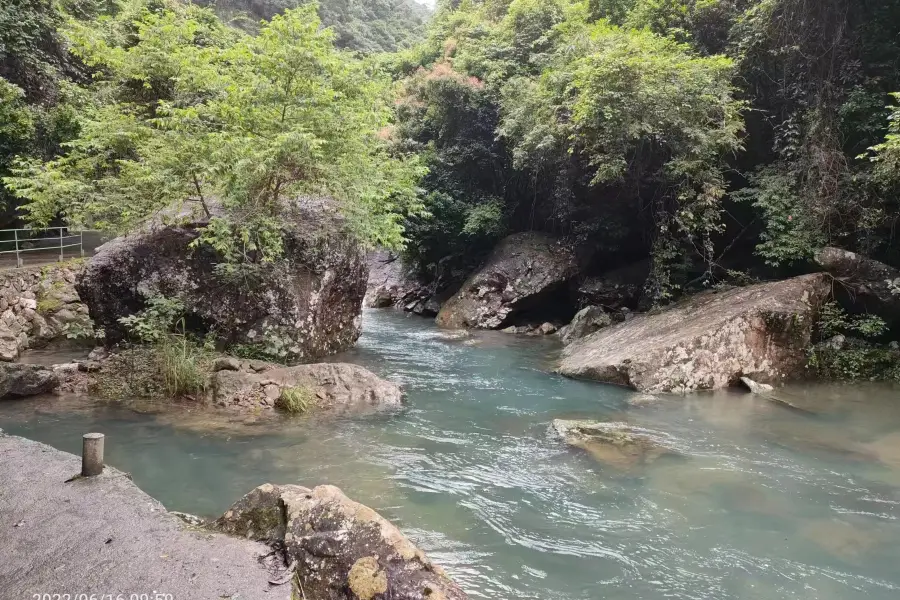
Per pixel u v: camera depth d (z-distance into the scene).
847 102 11.41
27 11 16.97
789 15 12.08
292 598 3.21
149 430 7.32
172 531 4.01
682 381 9.90
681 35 14.51
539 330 16.88
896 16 11.48
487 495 5.68
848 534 4.95
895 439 7.43
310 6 10.46
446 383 10.48
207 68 10.36
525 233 19.08
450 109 19.28
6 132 15.02
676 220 12.87
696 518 5.22
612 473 6.24
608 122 12.33
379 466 6.37
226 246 9.50
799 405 9.02
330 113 10.22
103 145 11.08
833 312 11.05
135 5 15.73
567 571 4.32
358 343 14.35
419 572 3.43
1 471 5.02
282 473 6.06
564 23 17.69
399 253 22.44
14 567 3.51
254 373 9.24
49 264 14.68
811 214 11.52
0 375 8.45
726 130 11.84
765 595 4.07
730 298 11.64
